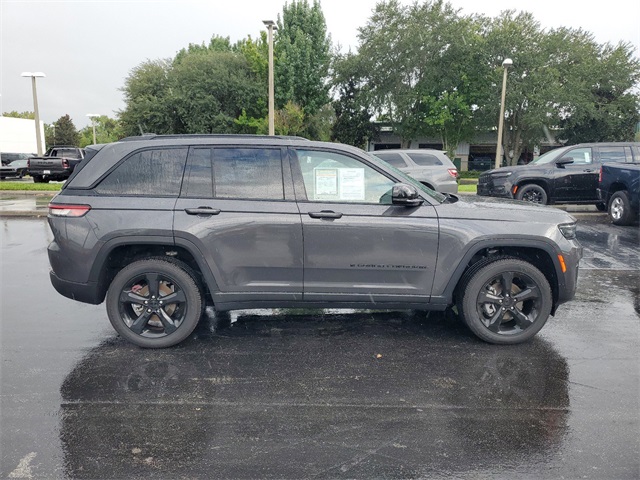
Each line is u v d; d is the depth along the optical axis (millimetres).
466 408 3309
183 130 38812
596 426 3086
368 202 4242
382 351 4273
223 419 3160
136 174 4195
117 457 2762
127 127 38469
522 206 4512
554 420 3154
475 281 4285
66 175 23859
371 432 3014
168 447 2855
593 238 9836
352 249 4195
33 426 3078
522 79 35031
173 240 4094
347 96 39719
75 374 3818
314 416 3199
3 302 5727
